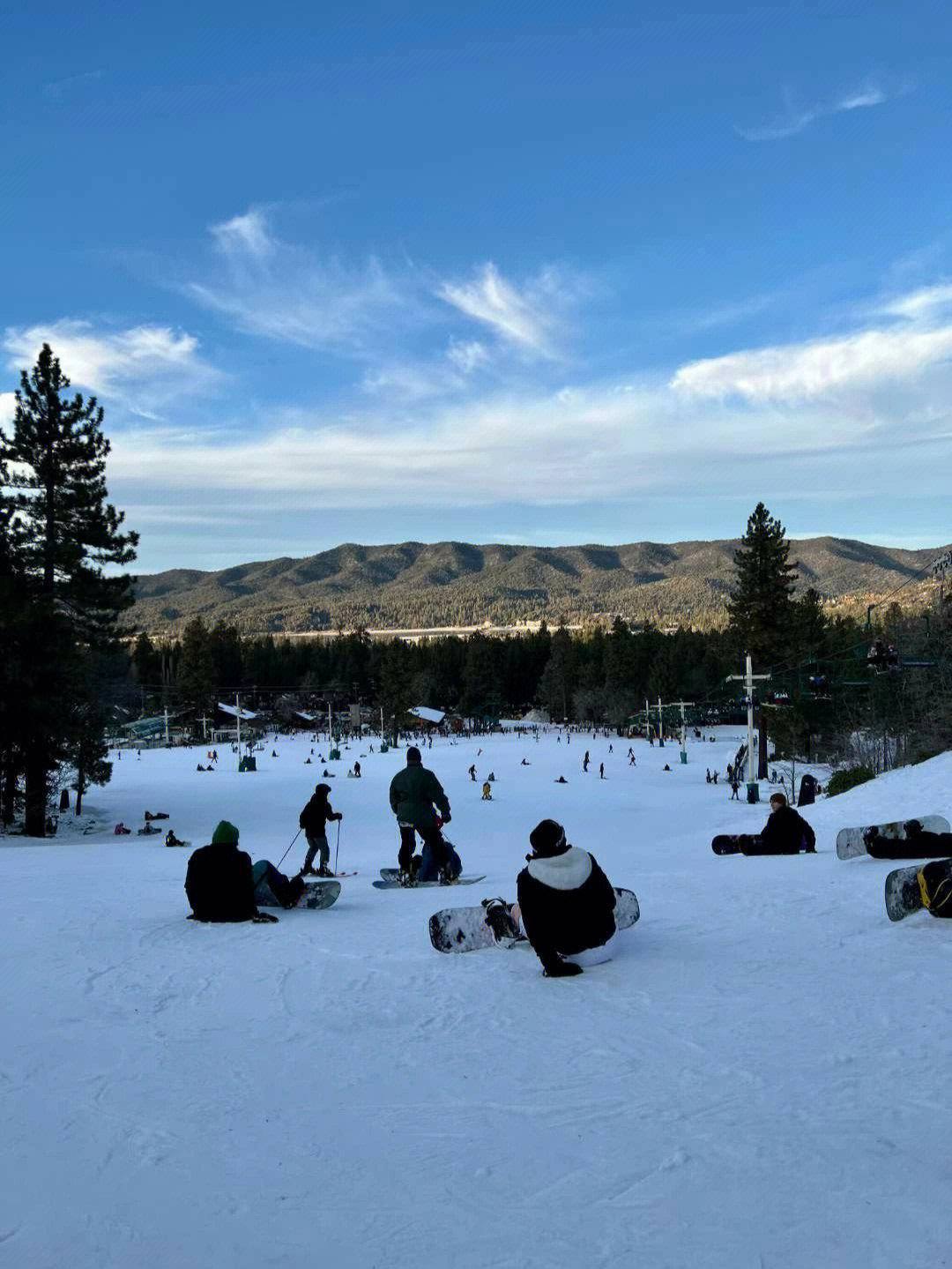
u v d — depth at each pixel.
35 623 35.19
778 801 15.66
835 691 66.88
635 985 6.54
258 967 7.81
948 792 22.38
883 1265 3.01
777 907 9.32
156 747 128.38
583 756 102.19
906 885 7.92
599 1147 3.96
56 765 38.50
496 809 48.22
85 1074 5.20
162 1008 6.60
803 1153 3.77
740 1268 3.03
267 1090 4.87
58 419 38.44
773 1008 5.76
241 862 10.15
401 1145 4.11
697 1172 3.67
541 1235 3.30
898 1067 4.61
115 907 11.68
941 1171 3.56
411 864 14.06
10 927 10.18
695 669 162.88
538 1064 5.06
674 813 43.75
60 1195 3.76
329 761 96.06
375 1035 5.75
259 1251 3.29
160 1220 3.54
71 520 38.38
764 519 75.62
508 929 8.03
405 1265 3.15
